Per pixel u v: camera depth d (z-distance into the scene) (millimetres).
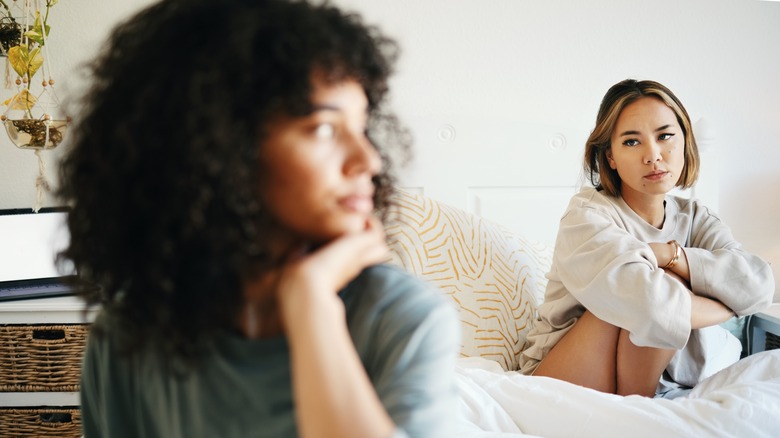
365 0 2209
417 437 468
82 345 1864
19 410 1884
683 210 1716
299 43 501
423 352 505
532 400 1309
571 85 2305
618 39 2307
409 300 534
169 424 601
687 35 2324
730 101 2354
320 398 450
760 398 1269
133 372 620
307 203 516
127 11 2115
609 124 1613
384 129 636
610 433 1205
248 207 505
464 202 2215
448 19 2240
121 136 509
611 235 1533
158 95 502
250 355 557
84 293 618
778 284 2391
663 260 1537
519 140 2227
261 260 533
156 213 504
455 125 2197
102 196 534
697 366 1581
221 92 490
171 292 515
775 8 2336
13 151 2137
